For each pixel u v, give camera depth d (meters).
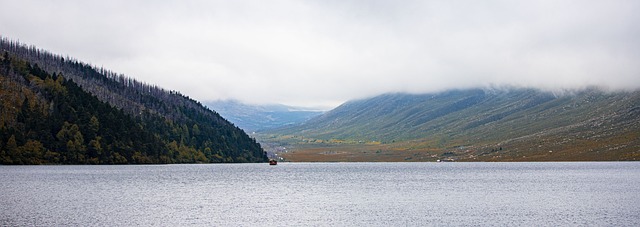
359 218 97.75
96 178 199.88
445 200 126.62
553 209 108.44
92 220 93.94
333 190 155.38
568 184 175.00
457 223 91.81
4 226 86.62
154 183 179.62
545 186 167.12
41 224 88.81
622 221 91.94
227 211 106.94
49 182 175.62
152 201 123.62
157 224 91.12
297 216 100.50
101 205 114.94
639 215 98.75
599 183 177.88
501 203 119.94
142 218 97.06
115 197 131.62
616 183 176.88
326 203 121.06
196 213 103.81
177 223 92.38
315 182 191.75
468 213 103.38
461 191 150.88
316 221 94.81
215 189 157.50
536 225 88.94
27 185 162.75
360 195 139.88
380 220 95.50
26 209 106.62
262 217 99.06
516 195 137.88
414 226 89.25
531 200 125.44
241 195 139.38
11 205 112.88
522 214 101.50
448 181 196.75
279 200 127.38
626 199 125.50
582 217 96.88
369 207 113.50
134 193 142.75
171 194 141.12
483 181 195.25
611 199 125.88
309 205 117.31
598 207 110.94
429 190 155.00
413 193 145.12
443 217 98.44
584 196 133.50
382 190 155.38
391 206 115.19
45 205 113.56
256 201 124.94
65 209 107.56
